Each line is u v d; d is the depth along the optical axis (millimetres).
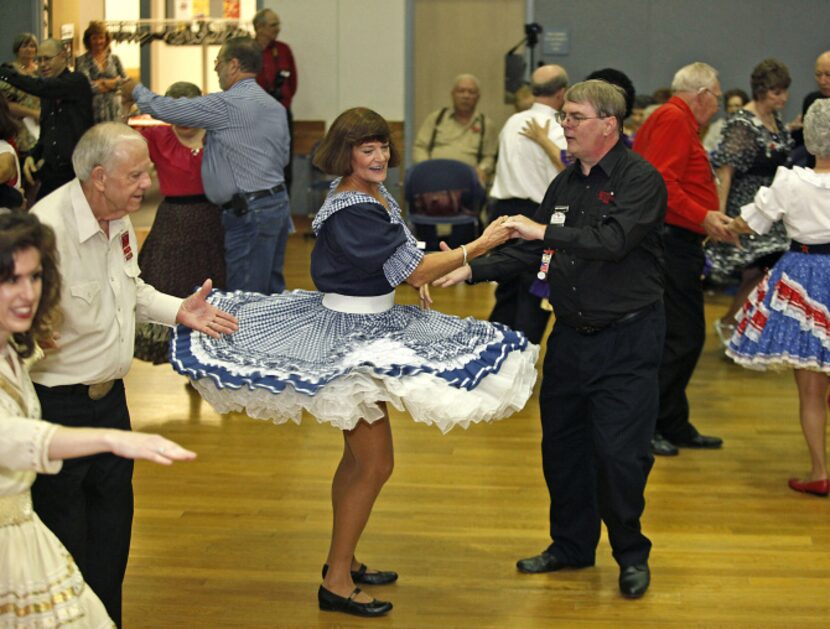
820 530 4344
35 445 2150
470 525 4316
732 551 4125
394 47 11398
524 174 5949
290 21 11406
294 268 9391
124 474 3096
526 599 3711
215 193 5824
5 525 2309
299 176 11562
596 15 11062
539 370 6609
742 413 5922
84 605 2406
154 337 5734
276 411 3201
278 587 3770
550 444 3863
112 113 7969
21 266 2221
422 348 3309
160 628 3465
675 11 10969
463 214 8266
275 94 9492
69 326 2885
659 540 4211
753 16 10906
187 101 5645
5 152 4539
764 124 6117
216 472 4855
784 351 4598
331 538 3990
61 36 9852
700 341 5219
